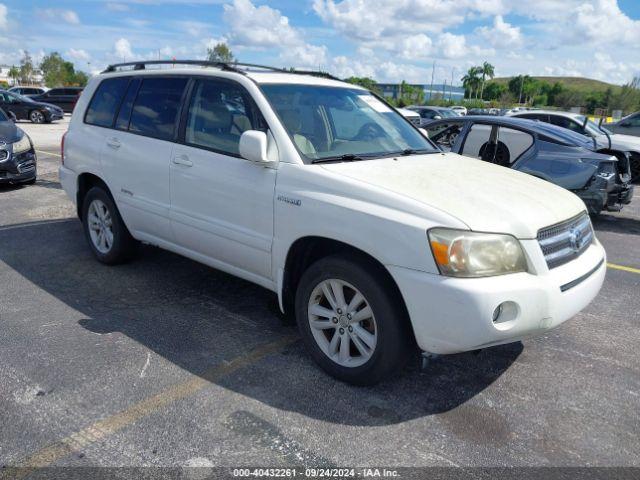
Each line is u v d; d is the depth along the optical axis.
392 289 3.04
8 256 5.54
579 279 3.14
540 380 3.46
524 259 2.92
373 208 3.02
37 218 7.11
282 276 3.55
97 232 5.38
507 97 84.19
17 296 4.51
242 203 3.69
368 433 2.86
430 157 4.07
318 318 3.46
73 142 5.34
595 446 2.82
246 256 3.78
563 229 3.17
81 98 5.45
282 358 3.62
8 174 8.52
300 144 3.56
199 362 3.53
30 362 3.45
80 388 3.18
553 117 12.41
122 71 5.07
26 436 2.75
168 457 2.63
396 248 2.89
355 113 4.27
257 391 3.22
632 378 3.52
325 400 3.15
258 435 2.81
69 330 3.92
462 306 2.74
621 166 7.80
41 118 23.67
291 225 3.38
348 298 3.37
